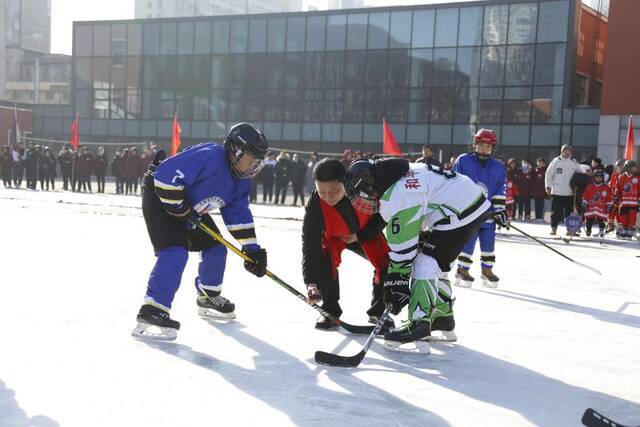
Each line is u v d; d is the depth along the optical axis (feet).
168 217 13.15
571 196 40.32
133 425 8.41
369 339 11.79
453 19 87.92
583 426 9.04
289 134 99.91
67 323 13.60
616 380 11.23
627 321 16.17
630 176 41.32
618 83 75.36
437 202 12.46
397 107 92.43
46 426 8.28
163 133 108.68
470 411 9.47
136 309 15.14
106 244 26.84
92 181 98.43
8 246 24.98
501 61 85.71
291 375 10.85
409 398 9.95
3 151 74.95
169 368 10.91
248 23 101.14
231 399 9.55
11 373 10.29
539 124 84.17
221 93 103.91
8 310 14.51
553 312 17.06
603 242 38.42
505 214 20.70
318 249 14.02
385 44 92.32
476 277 23.16
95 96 112.98
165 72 107.55
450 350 12.96
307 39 97.40
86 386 9.84
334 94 96.43
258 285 19.11
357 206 12.39
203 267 14.55
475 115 87.76
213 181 12.92
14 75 285.84
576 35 83.30
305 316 15.42
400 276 12.17
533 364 12.09
